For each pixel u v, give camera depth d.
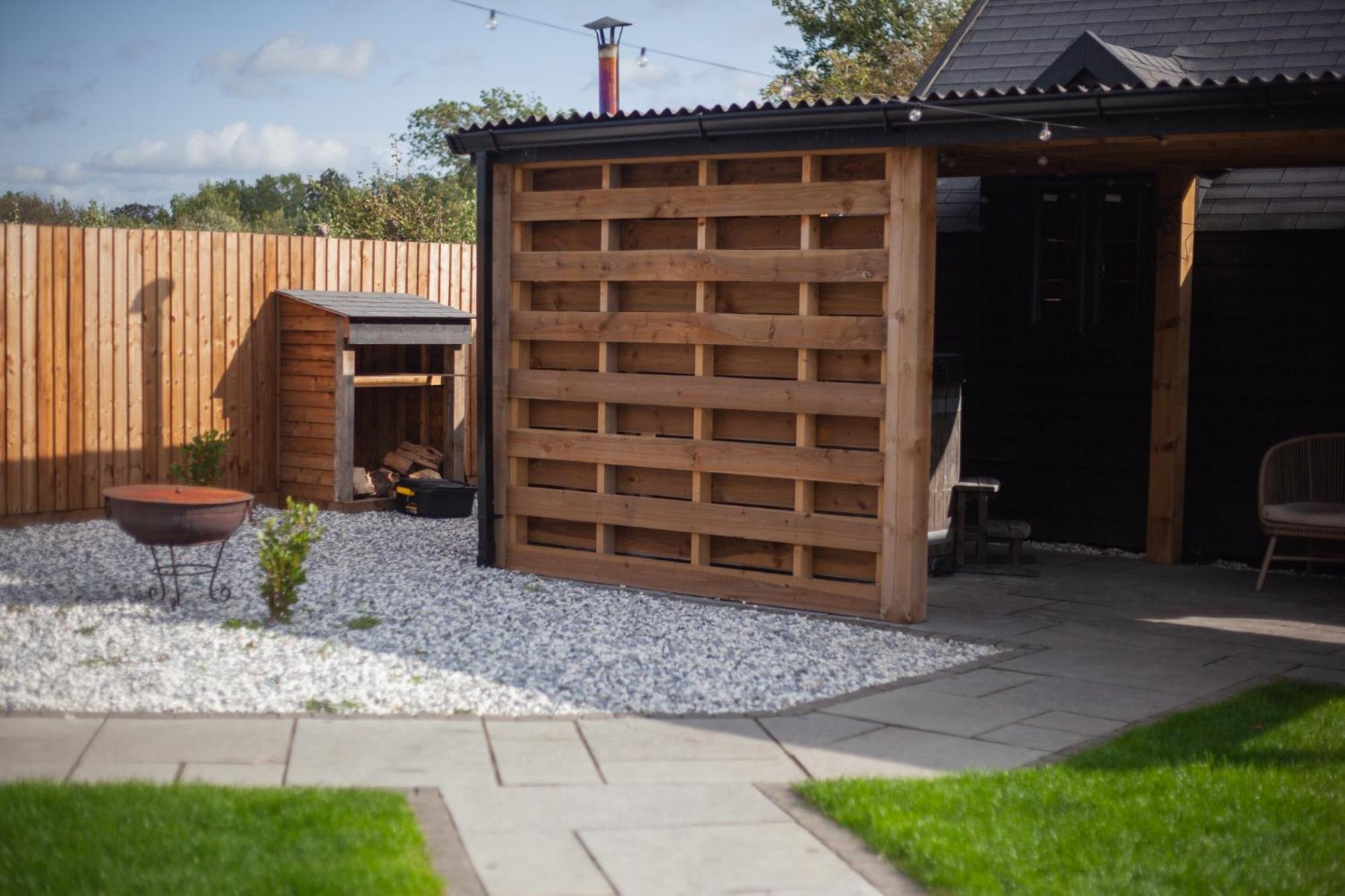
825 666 7.03
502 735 5.64
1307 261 10.51
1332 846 4.56
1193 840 4.57
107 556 9.59
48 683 6.11
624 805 4.82
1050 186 11.51
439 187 35.50
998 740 5.77
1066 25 12.70
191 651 6.82
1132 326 11.30
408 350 13.41
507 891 4.01
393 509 12.36
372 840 4.23
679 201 8.84
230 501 7.85
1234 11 12.00
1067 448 11.66
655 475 9.19
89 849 4.06
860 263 8.15
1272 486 10.15
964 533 10.27
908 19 36.25
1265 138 7.44
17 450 10.48
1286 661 7.42
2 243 10.30
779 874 4.22
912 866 4.27
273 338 12.27
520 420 9.70
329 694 6.14
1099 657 7.45
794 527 8.52
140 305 11.21
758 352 8.70
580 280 9.34
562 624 7.86
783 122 8.15
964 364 12.05
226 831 4.26
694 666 6.94
